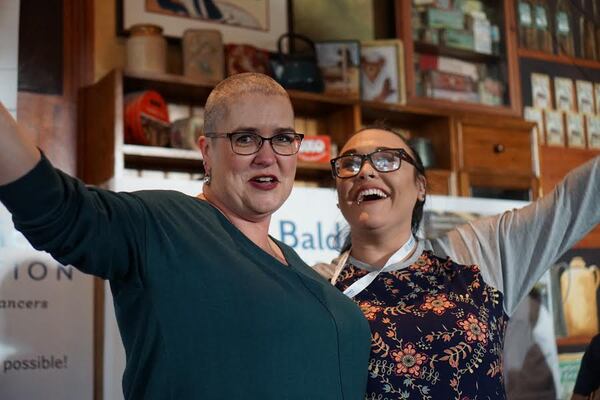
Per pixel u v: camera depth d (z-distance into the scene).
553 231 1.91
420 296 1.80
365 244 1.95
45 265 2.82
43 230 1.15
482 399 1.69
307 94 3.56
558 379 3.53
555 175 4.57
